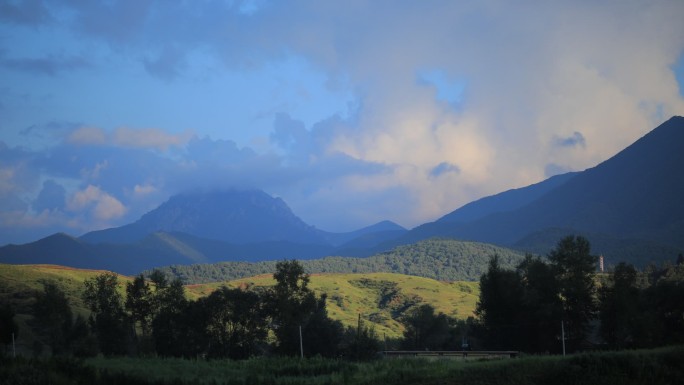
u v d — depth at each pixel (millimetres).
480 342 93625
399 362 50406
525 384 40312
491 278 91250
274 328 100125
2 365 43375
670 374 41344
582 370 41250
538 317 85375
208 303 96625
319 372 53688
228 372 55438
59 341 98188
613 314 85438
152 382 44875
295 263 101250
